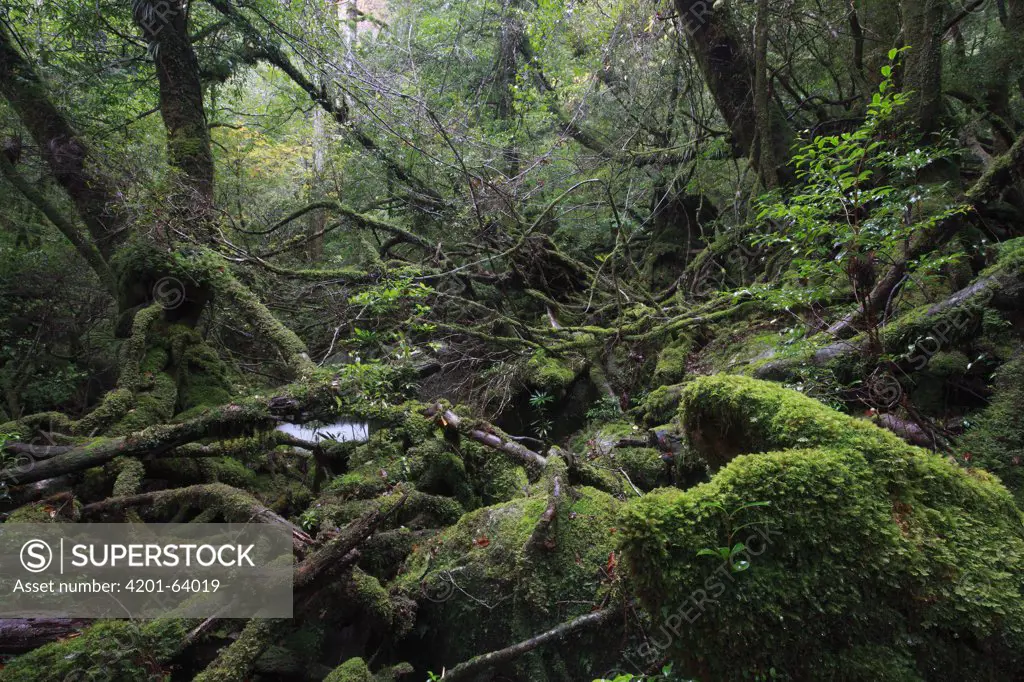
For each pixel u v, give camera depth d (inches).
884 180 175.3
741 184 298.8
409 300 223.1
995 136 229.5
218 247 233.5
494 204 267.4
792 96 283.7
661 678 75.7
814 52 263.7
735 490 63.4
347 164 323.9
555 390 204.2
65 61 254.5
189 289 173.8
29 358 239.0
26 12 237.3
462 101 367.2
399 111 289.4
